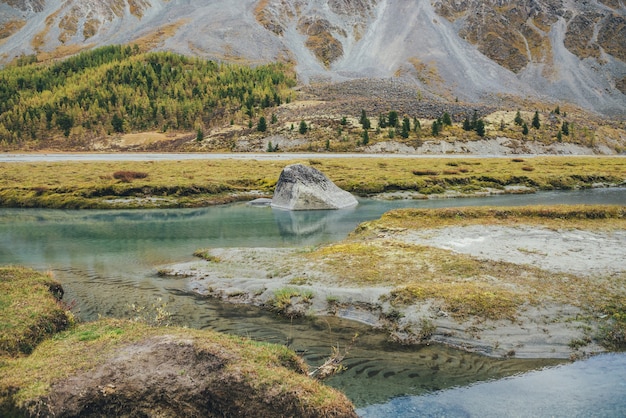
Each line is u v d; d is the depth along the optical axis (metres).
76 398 9.95
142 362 11.02
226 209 47.41
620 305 16.38
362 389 12.09
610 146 140.12
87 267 24.75
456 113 154.00
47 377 10.53
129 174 59.31
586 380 12.55
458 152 118.19
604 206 34.06
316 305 17.97
